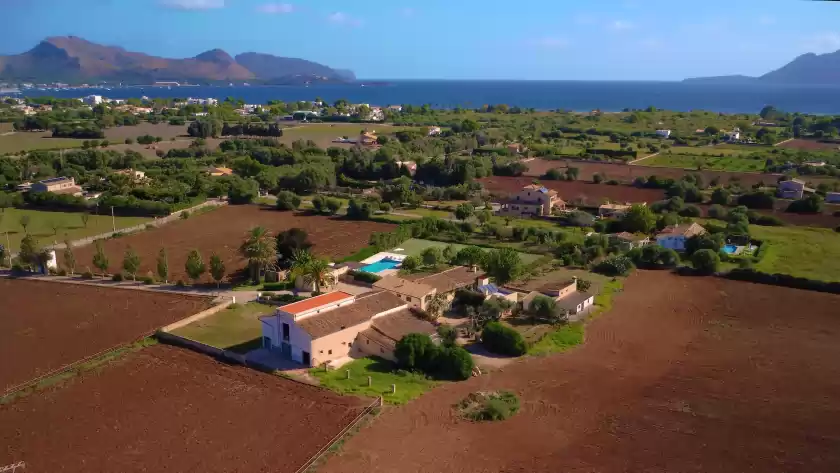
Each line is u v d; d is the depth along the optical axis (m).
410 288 84.88
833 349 74.31
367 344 72.00
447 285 87.88
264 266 97.50
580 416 59.28
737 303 90.00
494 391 63.53
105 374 65.75
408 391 63.28
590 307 87.75
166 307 85.56
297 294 89.81
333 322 71.06
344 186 185.88
